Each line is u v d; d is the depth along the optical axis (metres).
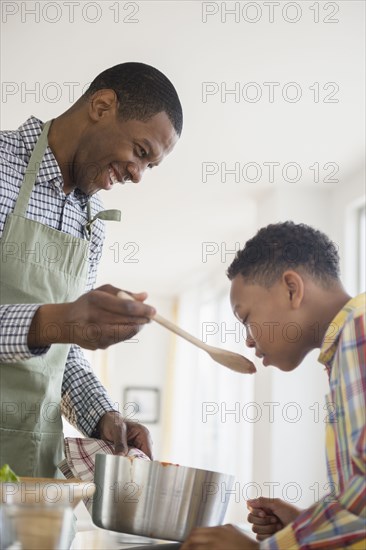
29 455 1.37
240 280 1.19
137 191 4.92
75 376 1.52
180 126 1.51
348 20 2.90
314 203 4.68
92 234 1.53
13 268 1.35
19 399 1.37
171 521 1.07
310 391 4.52
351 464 0.92
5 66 3.36
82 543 1.06
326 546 0.87
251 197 4.93
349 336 0.95
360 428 0.89
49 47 3.18
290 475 4.43
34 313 1.09
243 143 4.08
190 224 5.64
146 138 1.43
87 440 1.38
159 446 8.41
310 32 2.99
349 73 3.30
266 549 0.89
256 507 1.21
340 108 3.61
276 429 4.46
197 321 7.77
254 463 4.73
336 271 1.17
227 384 6.58
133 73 1.44
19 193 1.38
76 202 1.49
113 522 1.09
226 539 0.91
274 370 4.52
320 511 0.89
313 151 4.14
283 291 1.14
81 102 1.47
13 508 0.79
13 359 1.11
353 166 4.32
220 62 3.25
